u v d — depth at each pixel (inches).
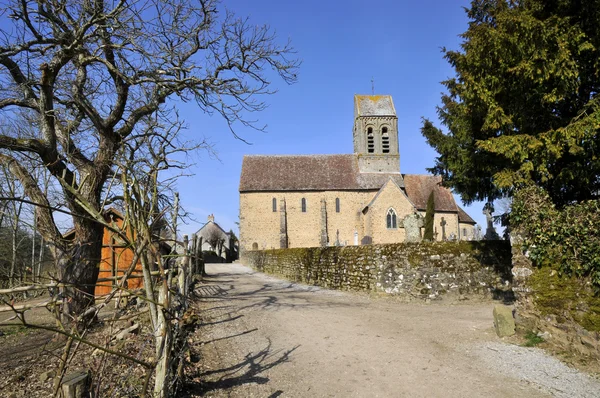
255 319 389.7
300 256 793.6
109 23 367.9
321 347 281.7
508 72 311.4
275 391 202.5
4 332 354.0
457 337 296.7
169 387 164.6
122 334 274.8
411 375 220.4
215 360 257.1
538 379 205.6
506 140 303.0
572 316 239.1
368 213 1678.2
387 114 1972.2
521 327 281.7
